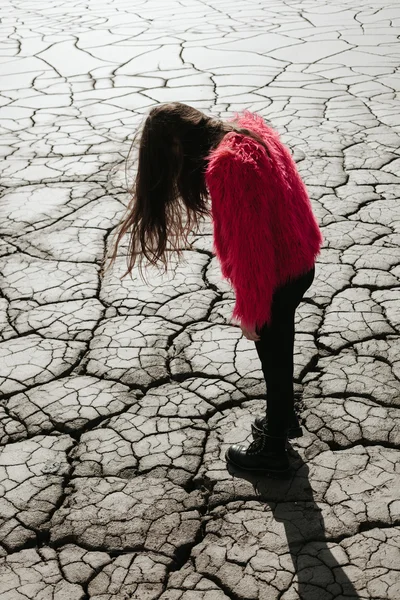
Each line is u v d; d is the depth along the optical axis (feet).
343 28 34.19
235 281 7.37
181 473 9.16
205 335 11.96
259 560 7.90
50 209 17.01
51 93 26.04
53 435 9.92
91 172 19.02
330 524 8.31
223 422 10.00
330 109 23.03
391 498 8.61
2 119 23.49
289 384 8.55
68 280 13.89
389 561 7.81
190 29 35.45
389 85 25.30
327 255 14.35
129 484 9.02
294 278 7.84
